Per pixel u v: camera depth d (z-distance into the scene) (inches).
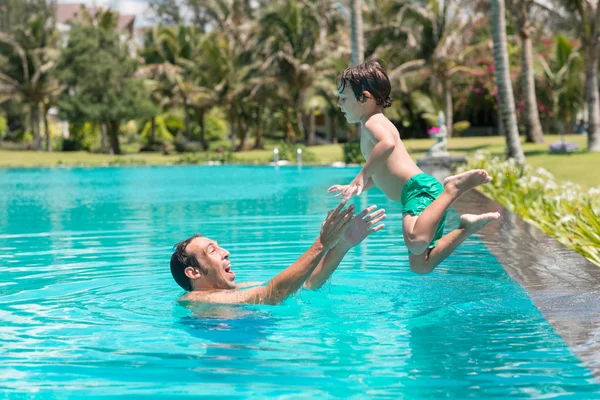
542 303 179.9
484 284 218.1
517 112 1790.1
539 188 476.7
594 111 1171.9
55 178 1064.8
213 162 1514.5
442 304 191.8
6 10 2086.6
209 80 1961.1
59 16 2760.8
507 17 1695.4
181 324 176.7
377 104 208.8
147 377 134.3
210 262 204.8
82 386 129.9
